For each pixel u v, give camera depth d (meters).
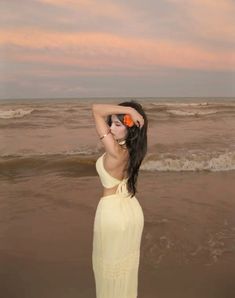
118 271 1.87
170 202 4.66
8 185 5.50
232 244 3.41
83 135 8.38
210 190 5.26
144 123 1.85
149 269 2.91
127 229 1.84
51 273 2.85
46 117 8.83
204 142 8.03
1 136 8.15
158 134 8.74
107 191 1.86
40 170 6.45
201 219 4.04
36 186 5.44
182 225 3.85
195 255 3.17
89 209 4.43
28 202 4.65
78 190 5.26
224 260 3.08
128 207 1.87
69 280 2.75
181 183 5.66
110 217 1.82
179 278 2.77
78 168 6.64
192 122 9.64
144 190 5.22
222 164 6.77
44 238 3.53
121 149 1.81
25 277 2.77
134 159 1.83
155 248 3.30
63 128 8.70
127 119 1.79
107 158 1.81
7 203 4.59
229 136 8.62
